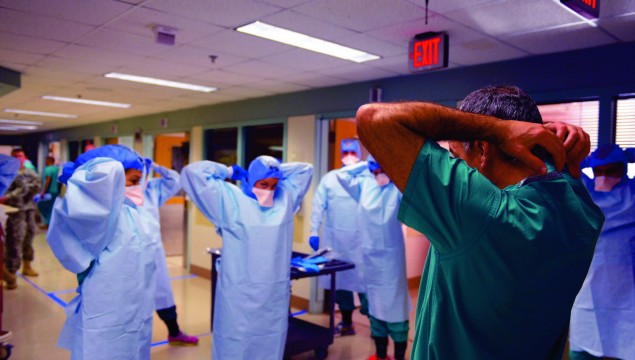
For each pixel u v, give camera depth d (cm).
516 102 69
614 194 293
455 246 59
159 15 285
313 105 509
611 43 314
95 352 227
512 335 60
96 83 526
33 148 1389
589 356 293
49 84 538
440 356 66
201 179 275
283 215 285
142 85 530
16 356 354
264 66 414
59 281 578
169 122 744
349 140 439
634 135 317
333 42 333
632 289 281
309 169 322
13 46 366
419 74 421
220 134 653
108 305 231
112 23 304
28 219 596
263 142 586
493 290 58
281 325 280
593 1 214
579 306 296
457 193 57
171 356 365
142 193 286
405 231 551
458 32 300
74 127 1112
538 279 57
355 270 407
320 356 364
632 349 275
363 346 399
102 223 219
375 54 363
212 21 294
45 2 266
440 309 66
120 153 270
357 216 407
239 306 269
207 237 625
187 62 410
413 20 281
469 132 59
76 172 222
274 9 269
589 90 326
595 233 63
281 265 281
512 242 56
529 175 65
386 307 346
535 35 302
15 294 519
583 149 69
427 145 59
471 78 386
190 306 499
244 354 266
